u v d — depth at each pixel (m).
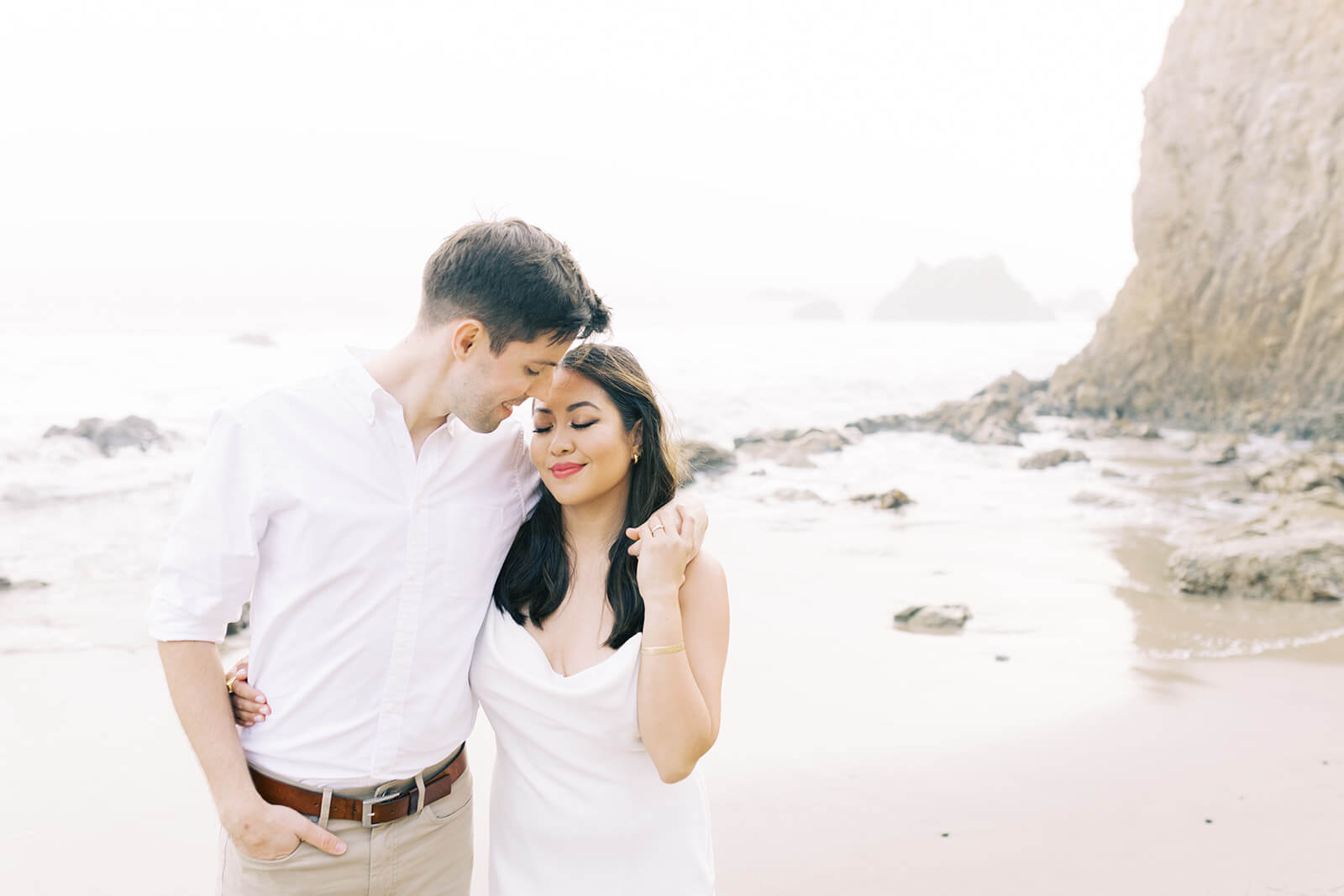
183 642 1.80
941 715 4.70
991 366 33.91
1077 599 7.11
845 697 4.95
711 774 4.00
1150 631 6.27
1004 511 10.86
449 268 1.83
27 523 9.22
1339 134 18.00
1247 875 3.20
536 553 2.18
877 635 6.11
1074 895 3.09
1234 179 19.62
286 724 1.88
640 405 2.12
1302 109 18.62
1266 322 18.86
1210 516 10.55
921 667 5.46
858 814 3.66
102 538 8.67
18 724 4.39
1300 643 5.99
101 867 3.24
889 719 4.64
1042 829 3.54
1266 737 4.43
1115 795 3.83
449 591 1.96
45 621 6.04
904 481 12.94
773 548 8.80
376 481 1.86
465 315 1.82
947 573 7.91
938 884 3.15
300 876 1.88
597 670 2.02
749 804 3.73
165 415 16.92
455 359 1.86
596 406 2.09
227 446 1.80
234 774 1.82
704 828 2.17
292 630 1.87
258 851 1.84
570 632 2.14
